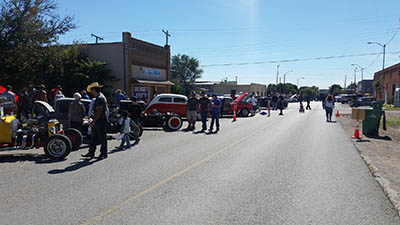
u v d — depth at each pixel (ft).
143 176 20.90
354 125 55.57
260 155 28.14
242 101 78.23
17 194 17.16
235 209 15.15
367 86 266.57
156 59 108.58
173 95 58.49
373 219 14.03
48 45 62.64
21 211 14.78
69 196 16.85
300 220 13.91
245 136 40.63
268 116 78.02
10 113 27.61
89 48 92.79
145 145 33.50
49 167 23.34
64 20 62.18
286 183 19.48
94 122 26.04
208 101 46.96
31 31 57.06
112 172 21.91
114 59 91.09
